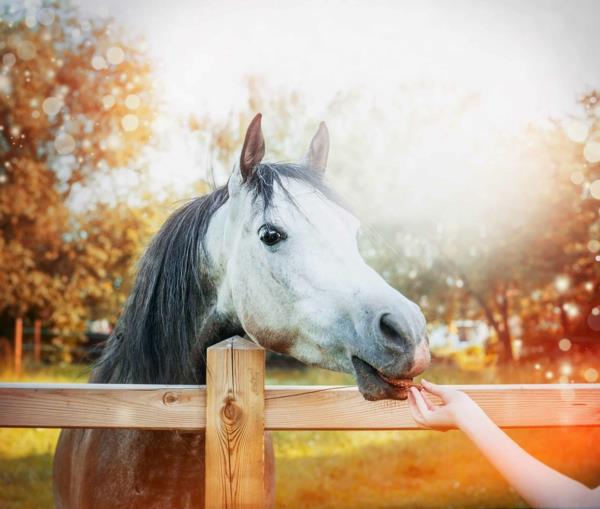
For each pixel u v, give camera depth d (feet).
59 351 45.60
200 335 5.51
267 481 6.04
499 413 4.63
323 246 4.83
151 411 4.44
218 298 5.41
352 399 4.59
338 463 16.38
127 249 43.78
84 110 39.45
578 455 14.62
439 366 38.09
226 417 4.39
